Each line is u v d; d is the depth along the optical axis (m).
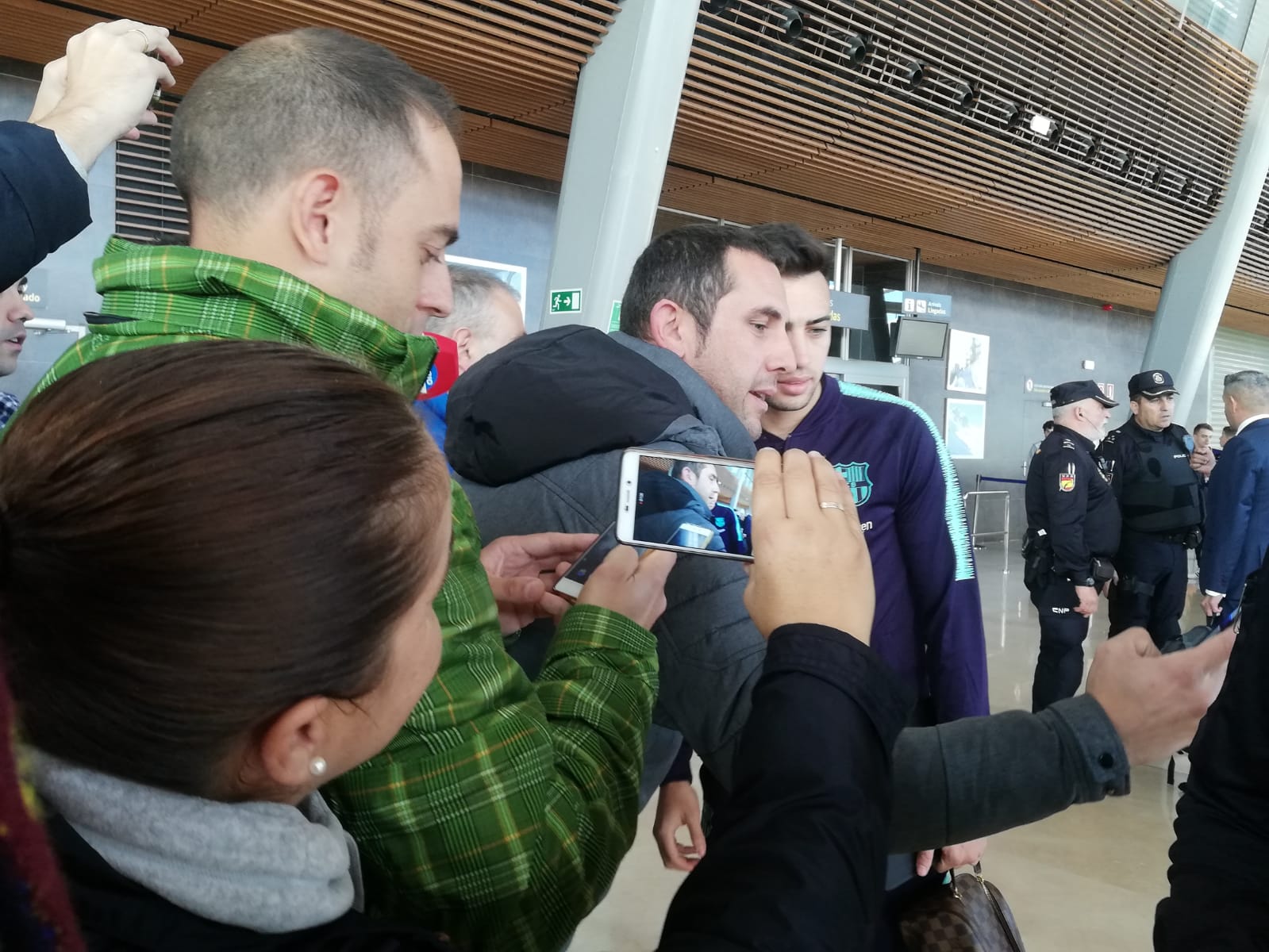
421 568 0.45
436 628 0.50
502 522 1.02
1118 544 4.15
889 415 1.84
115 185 5.17
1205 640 0.66
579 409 0.97
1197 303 9.52
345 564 0.40
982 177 7.44
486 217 6.79
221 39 4.71
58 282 5.02
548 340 1.06
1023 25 6.79
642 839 3.05
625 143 4.68
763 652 0.82
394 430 0.44
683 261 1.20
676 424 0.95
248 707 0.39
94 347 0.65
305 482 0.39
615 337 1.19
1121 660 0.67
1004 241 8.95
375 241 0.75
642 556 0.85
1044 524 4.12
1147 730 0.65
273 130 0.71
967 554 1.82
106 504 0.37
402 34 4.59
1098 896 2.83
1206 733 0.92
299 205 0.72
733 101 5.75
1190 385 9.66
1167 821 3.41
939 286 10.30
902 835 0.70
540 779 0.65
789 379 1.77
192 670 0.37
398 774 0.61
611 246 4.73
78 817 0.40
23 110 5.00
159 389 0.39
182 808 0.41
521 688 0.69
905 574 1.82
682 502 0.81
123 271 0.66
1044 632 4.15
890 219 8.20
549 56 4.90
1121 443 4.57
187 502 0.37
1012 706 4.57
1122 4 7.34
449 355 1.90
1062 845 3.21
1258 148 9.07
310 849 0.45
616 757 0.75
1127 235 9.03
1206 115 8.66
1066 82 7.34
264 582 0.38
